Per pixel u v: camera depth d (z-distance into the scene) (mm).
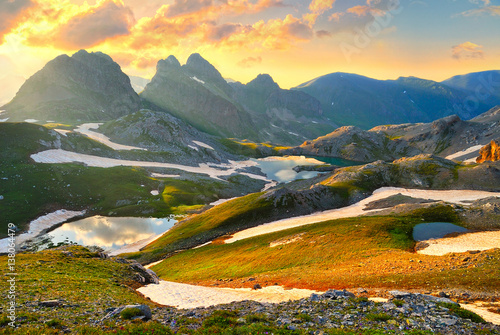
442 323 20984
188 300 41406
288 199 140750
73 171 191500
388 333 19453
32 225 134000
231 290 48969
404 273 42750
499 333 19688
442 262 47031
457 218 87188
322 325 21688
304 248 74312
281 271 61781
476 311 26125
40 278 37250
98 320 24703
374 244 69312
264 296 41562
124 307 26484
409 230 78438
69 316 25062
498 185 171125
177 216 163250
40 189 161875
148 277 57250
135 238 131625
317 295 30328
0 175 163750
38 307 26375
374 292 33906
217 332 20875
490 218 82125
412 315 22750
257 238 95438
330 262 61688
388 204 135625
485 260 42438
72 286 35875
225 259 82125
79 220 151250
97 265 52938
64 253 56562
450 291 32281
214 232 118188
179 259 94188
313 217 127188
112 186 190250
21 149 194375
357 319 22656
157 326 21594
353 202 153250
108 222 150375
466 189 173625
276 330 20422
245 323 22906
